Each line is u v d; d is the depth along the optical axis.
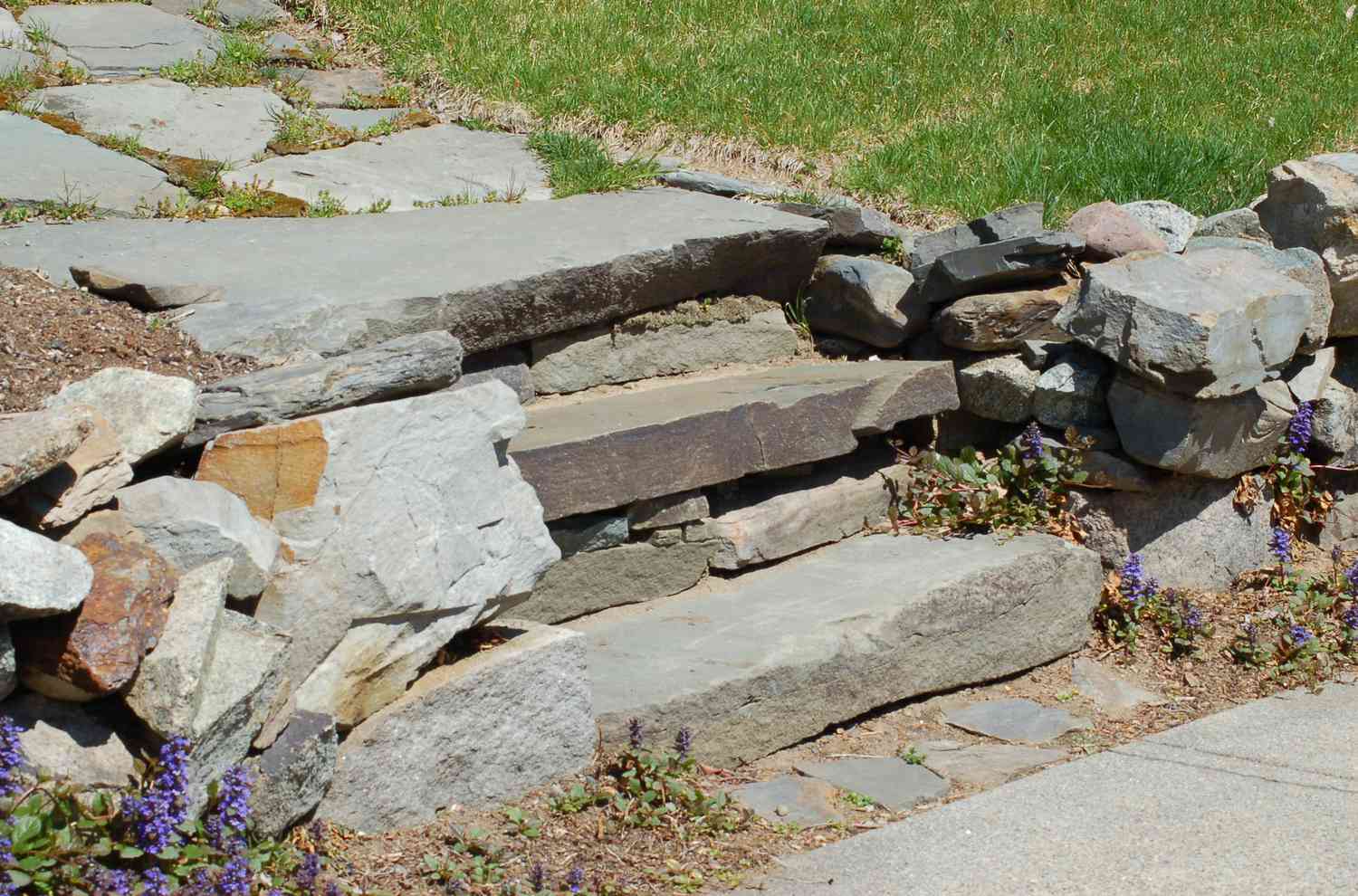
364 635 3.66
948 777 4.45
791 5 9.57
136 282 4.65
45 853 2.93
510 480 4.02
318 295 4.68
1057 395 5.70
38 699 3.12
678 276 5.68
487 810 3.94
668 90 8.16
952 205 7.19
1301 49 9.74
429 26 8.72
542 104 7.84
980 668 5.12
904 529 5.64
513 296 5.05
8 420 3.17
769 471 5.41
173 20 8.55
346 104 7.70
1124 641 5.55
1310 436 6.26
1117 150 7.63
